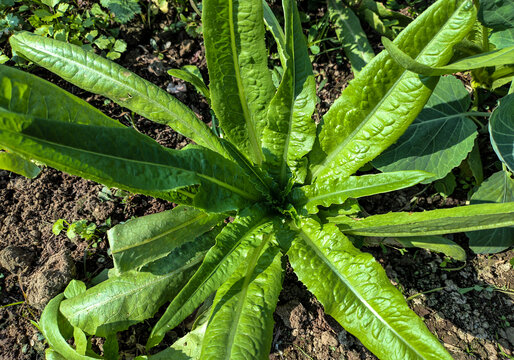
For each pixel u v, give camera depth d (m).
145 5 0.53
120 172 0.25
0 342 0.39
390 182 0.32
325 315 0.41
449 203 0.45
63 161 0.22
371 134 0.35
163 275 0.35
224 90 0.35
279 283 0.32
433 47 0.30
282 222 0.37
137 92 0.35
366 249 0.44
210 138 0.36
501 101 0.35
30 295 0.39
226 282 0.32
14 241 0.43
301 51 0.34
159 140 0.48
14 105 0.25
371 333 0.29
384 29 0.51
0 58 0.47
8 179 0.46
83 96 0.49
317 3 0.55
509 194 0.40
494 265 0.42
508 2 0.36
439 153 0.39
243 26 0.32
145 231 0.32
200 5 0.53
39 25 0.49
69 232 0.42
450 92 0.41
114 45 0.50
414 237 0.37
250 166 0.37
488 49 0.43
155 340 0.32
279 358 0.39
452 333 0.40
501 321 0.40
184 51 0.52
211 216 0.36
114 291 0.34
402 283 0.42
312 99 0.35
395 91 0.33
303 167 0.38
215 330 0.29
